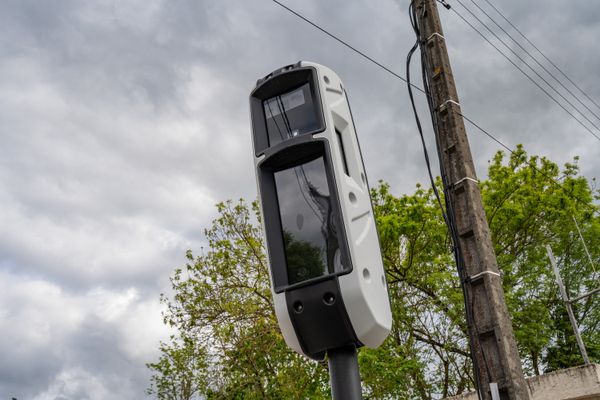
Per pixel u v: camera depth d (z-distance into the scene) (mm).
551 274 20484
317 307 3500
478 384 6426
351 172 3826
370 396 17203
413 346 18750
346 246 3516
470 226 7090
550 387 10305
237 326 17562
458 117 7824
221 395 17141
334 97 3949
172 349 18234
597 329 21609
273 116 4035
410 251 19781
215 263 18422
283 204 3834
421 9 8711
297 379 17047
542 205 20203
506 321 6559
